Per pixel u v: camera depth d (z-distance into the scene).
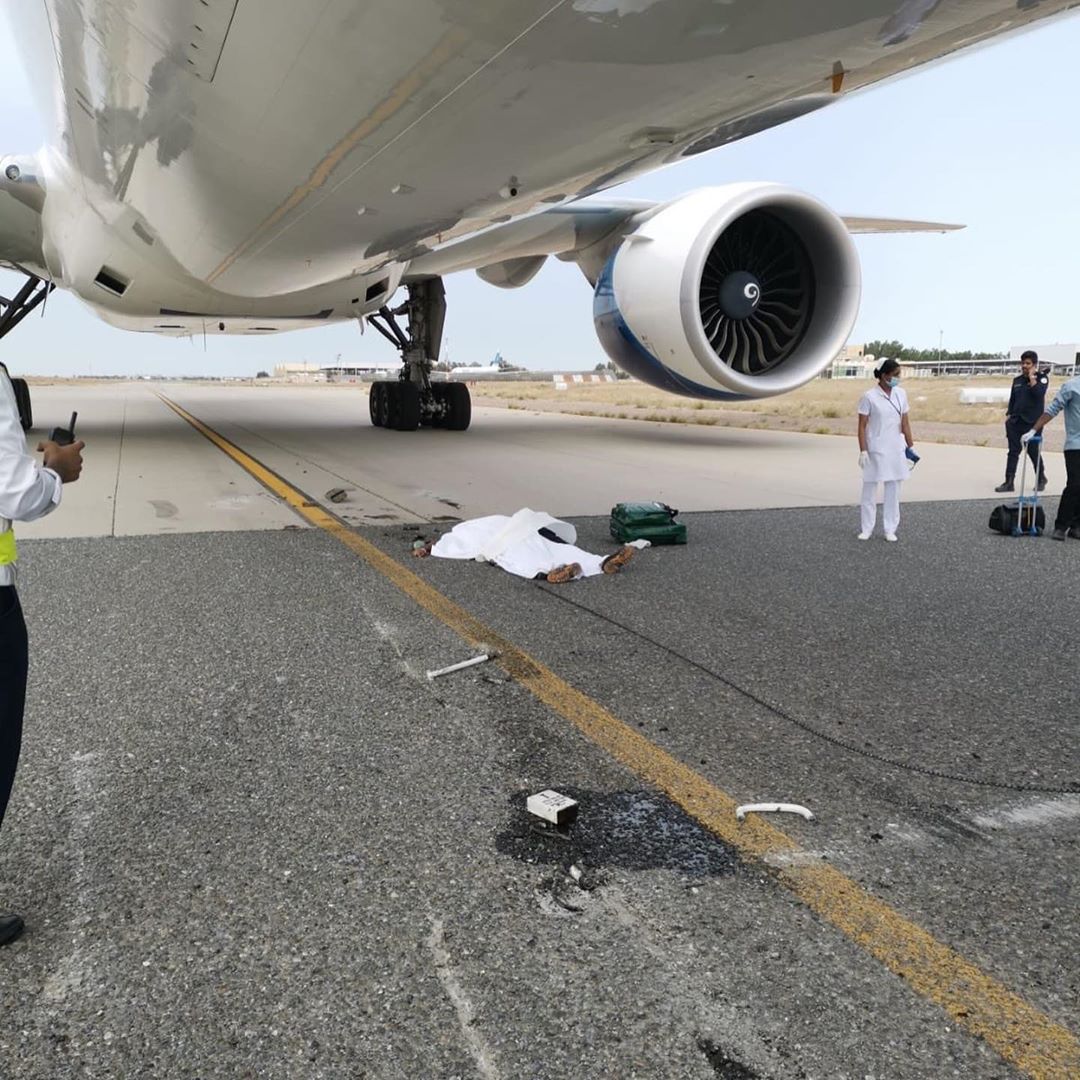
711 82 3.51
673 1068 1.73
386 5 3.20
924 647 4.36
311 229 6.73
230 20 3.78
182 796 2.78
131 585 5.21
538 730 3.30
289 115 4.56
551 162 4.77
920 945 2.10
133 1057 1.75
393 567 5.76
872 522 7.05
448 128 4.29
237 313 12.23
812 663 4.11
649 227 11.30
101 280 11.36
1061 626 4.74
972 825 2.66
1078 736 3.32
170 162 6.36
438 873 2.38
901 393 6.93
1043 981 1.99
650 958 2.05
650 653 4.19
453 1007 1.89
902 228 15.38
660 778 2.94
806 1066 1.73
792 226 11.05
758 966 2.02
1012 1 2.75
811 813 2.71
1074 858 2.49
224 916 2.19
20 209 11.08
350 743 3.16
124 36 4.68
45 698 3.52
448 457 12.00
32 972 1.99
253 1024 1.84
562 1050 1.77
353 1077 1.71
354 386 66.62
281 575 5.50
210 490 8.84
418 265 12.44
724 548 6.67
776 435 16.11
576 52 3.30
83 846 2.49
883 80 3.53
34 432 15.06
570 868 2.41
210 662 3.95
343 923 2.17
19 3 6.05
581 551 6.16
